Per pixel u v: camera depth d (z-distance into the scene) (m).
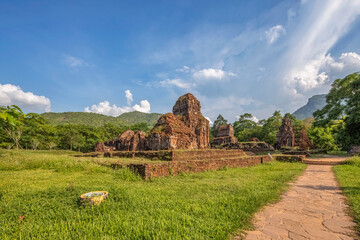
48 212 4.23
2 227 3.47
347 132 25.92
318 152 27.80
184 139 18.20
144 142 20.81
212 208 4.55
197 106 25.05
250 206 4.76
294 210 4.86
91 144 44.59
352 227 3.88
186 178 8.67
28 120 35.75
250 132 53.22
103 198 4.80
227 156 18.45
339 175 9.72
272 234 3.58
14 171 9.61
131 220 3.89
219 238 3.30
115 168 9.65
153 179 8.05
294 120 48.72
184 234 3.29
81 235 3.33
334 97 28.39
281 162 17.17
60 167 10.07
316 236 3.52
